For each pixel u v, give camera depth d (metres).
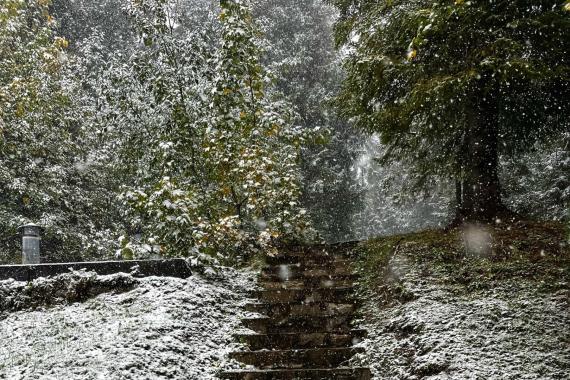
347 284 7.61
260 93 10.18
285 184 9.13
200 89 10.81
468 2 6.81
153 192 7.90
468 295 6.32
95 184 15.97
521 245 7.27
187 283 6.96
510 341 5.23
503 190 10.02
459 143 9.22
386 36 8.78
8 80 12.76
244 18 10.35
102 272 7.13
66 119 14.59
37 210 14.51
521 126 9.70
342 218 20.56
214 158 9.50
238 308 6.87
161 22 11.19
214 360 5.62
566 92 8.60
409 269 7.13
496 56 7.28
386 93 9.14
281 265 8.30
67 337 5.70
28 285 6.84
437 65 8.22
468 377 4.66
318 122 20.59
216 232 8.12
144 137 11.15
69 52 18.64
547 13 7.29
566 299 5.88
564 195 11.56
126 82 11.13
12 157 13.60
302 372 5.36
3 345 5.62
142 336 5.55
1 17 11.43
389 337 5.88
